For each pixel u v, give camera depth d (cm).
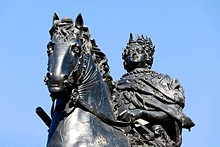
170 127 747
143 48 813
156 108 741
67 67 626
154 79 769
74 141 627
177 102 752
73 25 663
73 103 644
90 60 667
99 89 668
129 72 799
